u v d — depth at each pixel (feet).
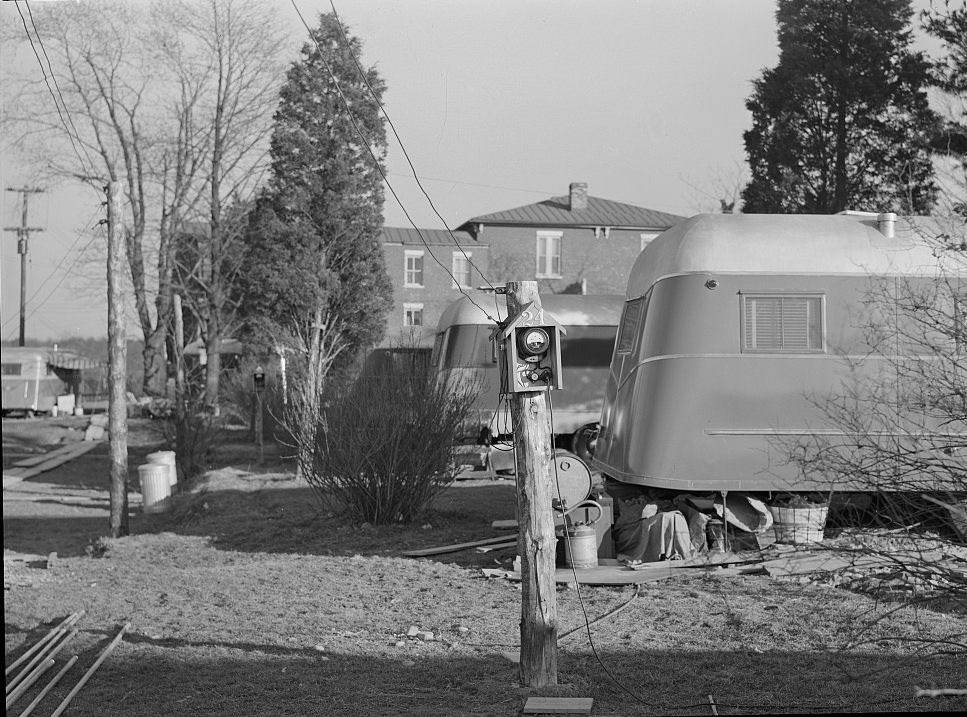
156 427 84.07
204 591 33.53
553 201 149.69
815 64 80.07
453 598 31.07
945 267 32.37
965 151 31.48
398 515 45.06
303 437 47.78
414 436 44.91
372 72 102.63
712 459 34.81
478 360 61.26
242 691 22.02
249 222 117.50
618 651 24.48
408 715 20.10
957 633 23.80
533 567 21.57
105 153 123.13
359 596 31.94
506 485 57.57
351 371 61.00
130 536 49.21
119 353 51.13
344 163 100.73
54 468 89.86
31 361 148.77
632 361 37.27
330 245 99.71
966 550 20.44
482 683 22.38
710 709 19.97
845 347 34.91
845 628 23.11
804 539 32.37
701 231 35.99
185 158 123.44
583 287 134.10
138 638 27.22
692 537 34.76
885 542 21.04
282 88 102.78
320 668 23.88
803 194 81.76
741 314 35.22
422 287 140.15
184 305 127.24
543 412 21.89
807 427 34.65
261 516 50.42
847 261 35.32
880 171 78.89
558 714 19.83
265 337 97.50
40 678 23.36
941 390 25.55
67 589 34.94
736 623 26.37
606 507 35.47
